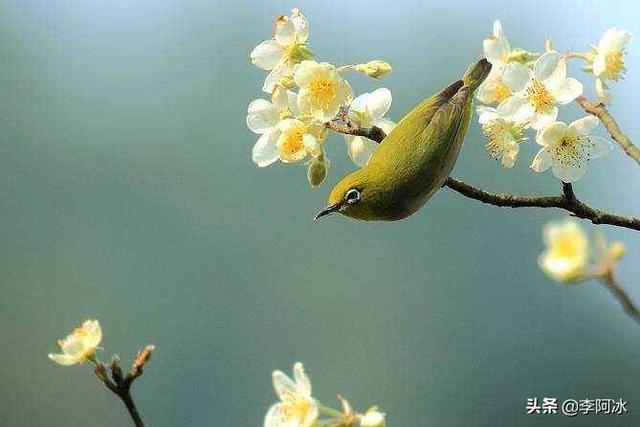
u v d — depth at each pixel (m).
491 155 3.23
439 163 3.20
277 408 3.18
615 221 3.20
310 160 3.24
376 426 3.17
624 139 3.21
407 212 3.21
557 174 3.21
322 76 3.22
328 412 3.19
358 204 3.21
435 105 3.21
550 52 3.21
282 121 3.23
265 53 3.24
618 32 3.22
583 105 3.22
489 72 3.22
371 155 3.24
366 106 3.24
